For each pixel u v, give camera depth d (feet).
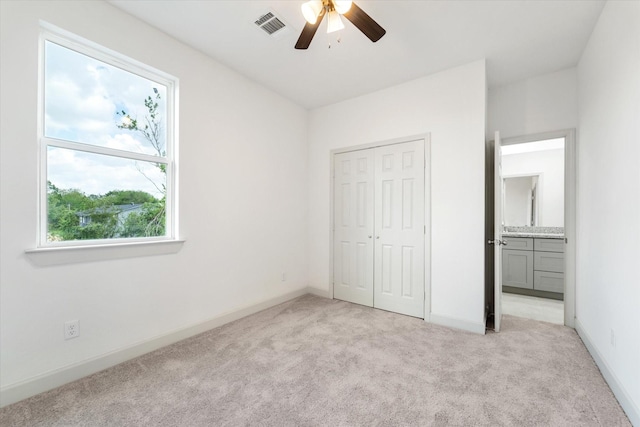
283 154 11.66
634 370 4.89
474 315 8.74
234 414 5.01
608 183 6.28
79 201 6.40
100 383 5.91
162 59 7.54
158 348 7.45
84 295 6.20
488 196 10.37
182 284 8.07
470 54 8.45
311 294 12.79
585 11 6.62
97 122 6.67
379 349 7.48
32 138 5.57
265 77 9.98
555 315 10.47
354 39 7.75
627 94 5.34
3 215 5.23
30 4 5.49
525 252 13.58
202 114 8.56
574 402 5.35
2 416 4.92
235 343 7.80
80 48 6.33
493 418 4.93
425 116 9.77
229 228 9.42
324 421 4.87
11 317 5.29
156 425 4.75
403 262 10.24
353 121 11.59
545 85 9.61
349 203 11.72
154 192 7.73
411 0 6.30
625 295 5.32
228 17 6.97
